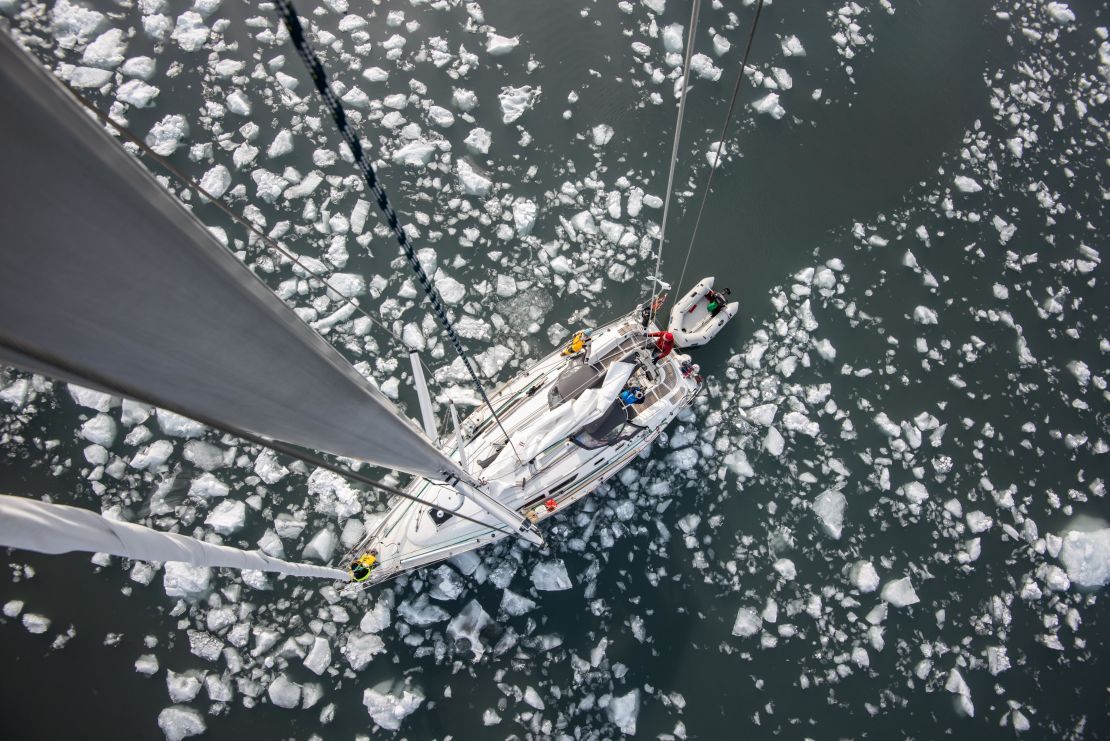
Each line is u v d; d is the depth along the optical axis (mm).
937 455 10500
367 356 10102
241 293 2316
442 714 9055
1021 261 11531
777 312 10844
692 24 5840
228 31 11336
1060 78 12523
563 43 11844
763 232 11203
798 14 12328
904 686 9523
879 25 12461
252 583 9078
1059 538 10266
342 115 3408
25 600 8820
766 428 10320
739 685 9414
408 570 9242
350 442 3875
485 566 9492
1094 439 10789
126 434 9430
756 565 9836
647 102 11664
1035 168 11984
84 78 10773
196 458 9422
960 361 10969
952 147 11961
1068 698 9641
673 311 10336
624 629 9492
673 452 10047
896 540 10094
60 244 1637
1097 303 11461
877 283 11195
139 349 2164
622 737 9133
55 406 9391
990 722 9492
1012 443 10672
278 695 8844
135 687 8758
